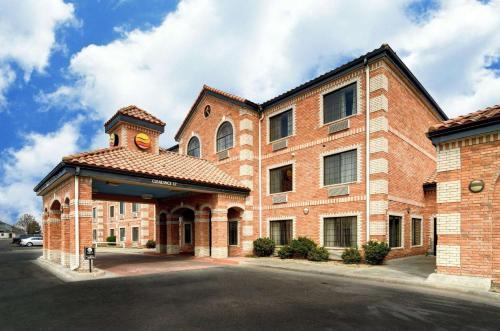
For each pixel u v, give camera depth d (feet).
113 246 123.13
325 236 55.42
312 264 49.49
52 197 56.75
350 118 53.36
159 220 80.69
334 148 55.21
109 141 66.69
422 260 52.11
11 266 54.60
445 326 20.80
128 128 62.64
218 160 72.95
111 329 20.59
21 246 141.38
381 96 49.39
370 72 51.34
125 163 50.96
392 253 50.44
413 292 30.40
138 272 44.47
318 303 26.55
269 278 38.93
